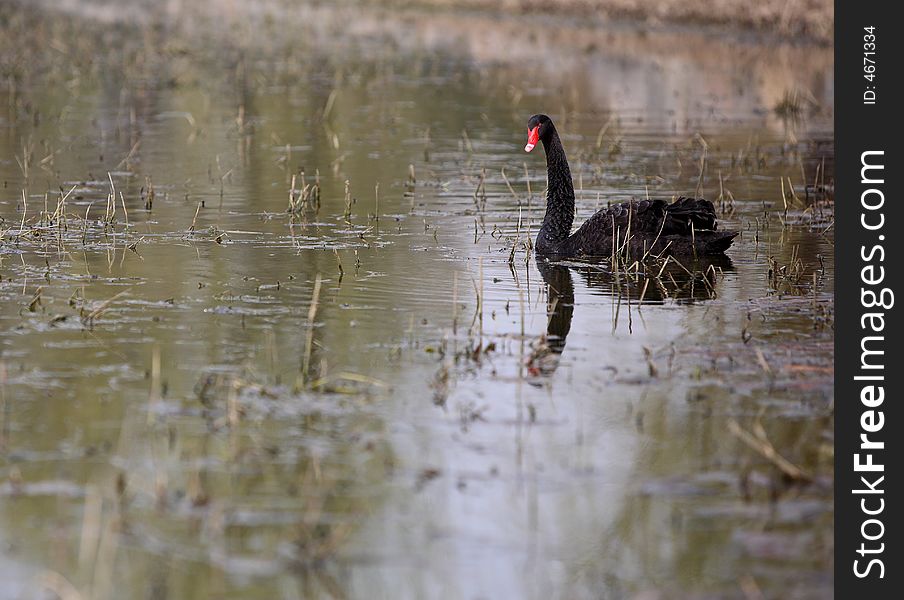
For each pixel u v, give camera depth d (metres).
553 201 17.39
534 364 12.25
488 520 9.07
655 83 37.84
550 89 36.69
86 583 8.15
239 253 16.97
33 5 60.44
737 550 8.64
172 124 29.41
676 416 10.88
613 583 8.23
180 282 15.27
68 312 13.81
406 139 27.84
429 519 9.06
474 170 24.17
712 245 16.61
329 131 28.77
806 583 8.20
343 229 18.78
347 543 8.72
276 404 11.05
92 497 9.24
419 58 43.69
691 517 9.09
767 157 25.56
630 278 15.86
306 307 14.21
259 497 9.32
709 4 53.00
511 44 48.25
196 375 11.75
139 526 8.88
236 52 45.47
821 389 11.48
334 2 67.06
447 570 8.39
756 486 9.56
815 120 30.91
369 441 10.29
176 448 10.13
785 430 10.57
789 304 14.47
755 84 37.38
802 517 9.09
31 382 11.52
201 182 22.44
